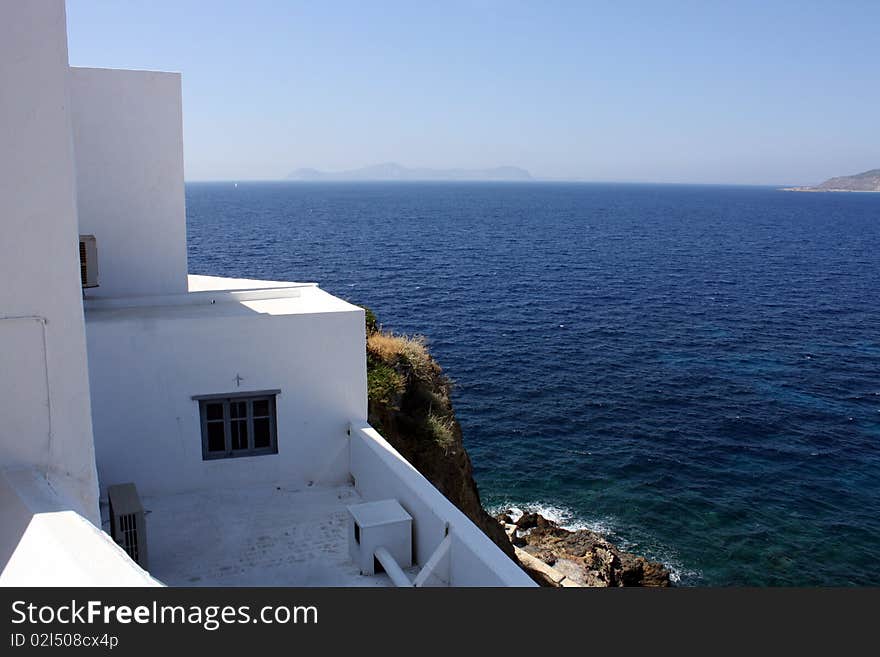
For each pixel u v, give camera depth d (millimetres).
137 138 12992
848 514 27703
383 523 9594
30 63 5875
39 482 6016
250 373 11758
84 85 12523
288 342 11898
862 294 73625
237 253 87938
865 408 38906
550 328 54375
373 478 11391
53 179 6102
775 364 46812
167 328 11219
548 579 21562
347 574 9641
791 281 81562
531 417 35875
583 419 35906
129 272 13312
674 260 98688
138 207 13195
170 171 13305
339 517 11273
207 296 13102
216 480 11906
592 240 124625
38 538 5176
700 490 29109
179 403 11469
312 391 12188
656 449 32688
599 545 24406
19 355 6160
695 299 68625
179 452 11609
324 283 68625
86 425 6551
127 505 9492
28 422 6262
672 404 38625
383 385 16703
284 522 11039
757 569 24172
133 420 11266
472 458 31062
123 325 11000
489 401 37875
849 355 49469
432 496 9633
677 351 49312
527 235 130875
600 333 53625
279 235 114438
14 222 6000
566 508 27391
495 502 27594
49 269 6191
